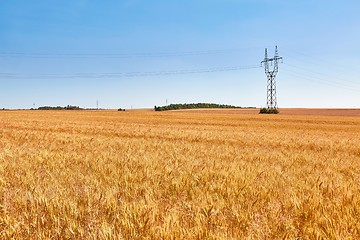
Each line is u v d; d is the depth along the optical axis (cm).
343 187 640
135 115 7588
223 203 507
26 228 394
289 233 388
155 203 499
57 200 490
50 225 410
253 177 735
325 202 513
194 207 481
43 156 1074
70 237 380
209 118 6544
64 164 922
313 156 1331
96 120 4981
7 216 429
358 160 1270
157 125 3916
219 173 780
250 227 400
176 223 390
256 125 4616
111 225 402
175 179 698
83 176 731
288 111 12038
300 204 494
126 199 531
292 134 2905
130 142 1745
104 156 1084
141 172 775
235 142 2041
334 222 407
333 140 2350
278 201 534
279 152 1462
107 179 704
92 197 532
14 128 2914
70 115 6956
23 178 684
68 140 1789
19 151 1205
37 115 6606
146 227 391
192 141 2080
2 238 378
